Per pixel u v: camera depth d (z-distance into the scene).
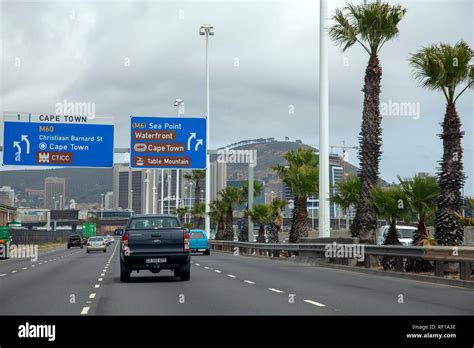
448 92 26.78
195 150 43.78
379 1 32.00
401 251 24.59
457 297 16.95
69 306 15.60
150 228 23.47
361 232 32.06
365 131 32.22
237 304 15.59
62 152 41.91
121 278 23.08
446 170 26.56
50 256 55.94
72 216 176.75
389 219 30.05
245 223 75.31
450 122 26.59
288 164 53.75
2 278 26.08
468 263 20.47
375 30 31.72
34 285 22.19
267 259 43.06
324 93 35.38
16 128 41.62
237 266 33.25
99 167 42.19
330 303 15.62
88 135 42.22
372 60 32.28
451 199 26.52
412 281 22.59
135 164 43.09
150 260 22.53
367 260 28.38
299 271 28.69
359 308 14.62
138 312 14.29
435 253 22.28
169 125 43.66
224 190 81.62
